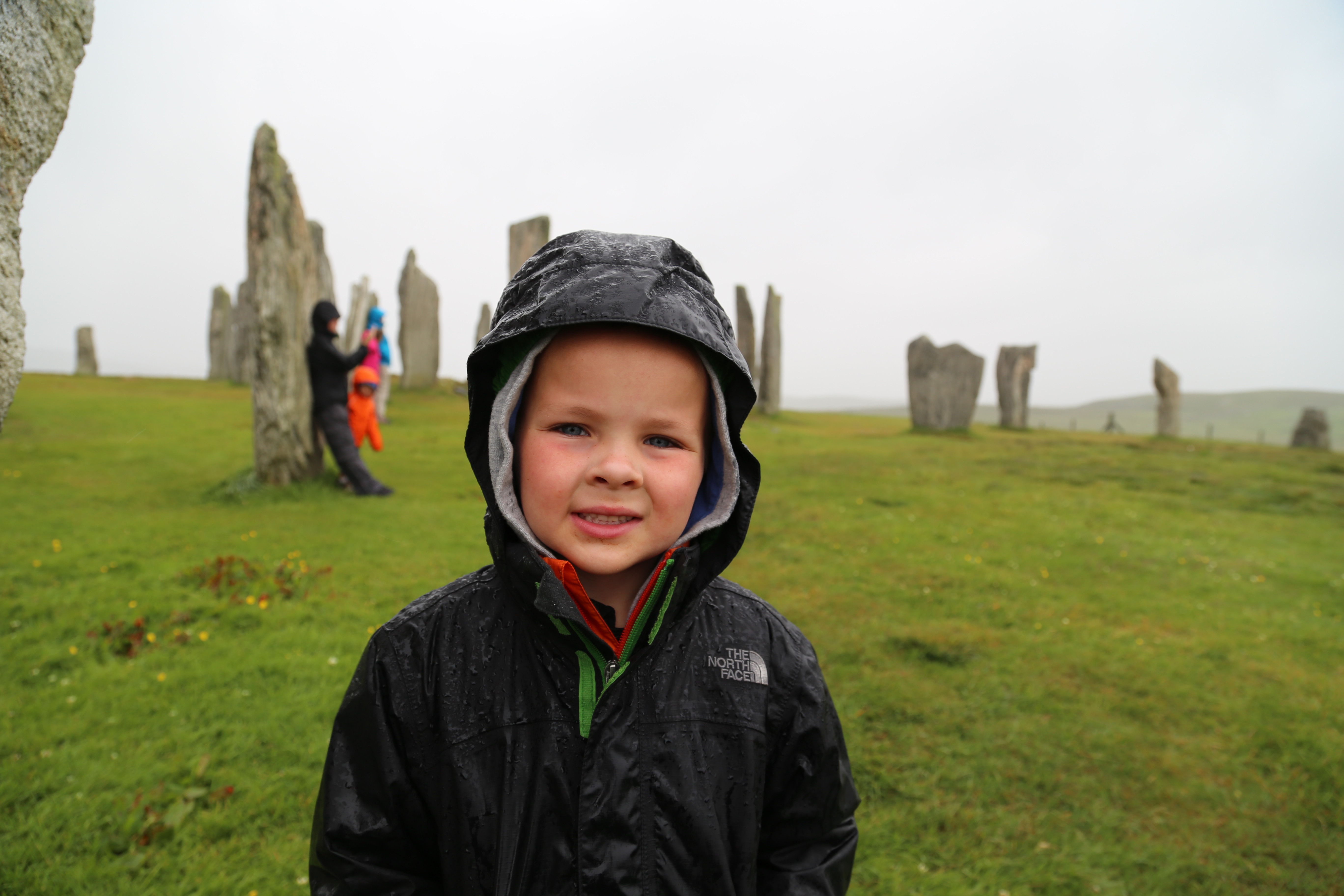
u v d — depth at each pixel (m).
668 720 1.07
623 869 1.02
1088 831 2.93
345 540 6.28
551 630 1.04
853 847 1.24
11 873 2.35
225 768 2.95
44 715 3.26
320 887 1.08
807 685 1.19
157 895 2.31
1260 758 3.47
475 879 1.04
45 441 10.84
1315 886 2.69
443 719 1.07
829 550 6.68
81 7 1.37
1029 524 8.00
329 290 15.49
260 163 7.78
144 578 5.03
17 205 1.27
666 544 1.02
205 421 13.42
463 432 13.56
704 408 1.03
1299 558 7.11
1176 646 4.75
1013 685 4.08
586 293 0.92
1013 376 19.78
